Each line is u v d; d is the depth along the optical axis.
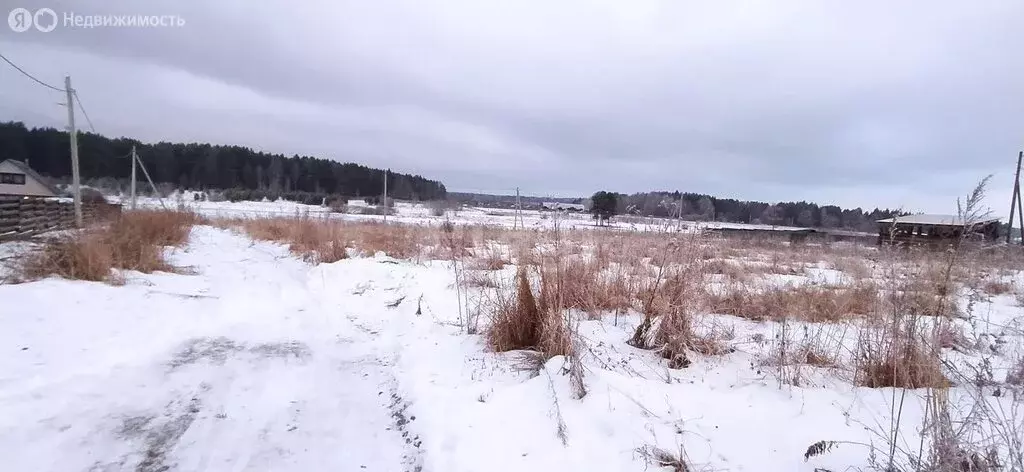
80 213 17.17
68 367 4.17
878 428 3.24
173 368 4.41
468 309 6.51
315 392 4.13
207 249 13.99
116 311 5.99
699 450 3.01
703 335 5.18
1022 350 4.18
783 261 13.84
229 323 6.07
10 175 39.88
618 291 6.73
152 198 55.19
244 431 3.37
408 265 10.72
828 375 4.36
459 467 2.95
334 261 12.20
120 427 3.28
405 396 4.08
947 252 3.92
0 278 6.81
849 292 6.83
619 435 3.19
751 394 3.89
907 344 4.06
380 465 3.06
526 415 3.56
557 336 4.81
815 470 2.73
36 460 2.79
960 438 2.55
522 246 8.52
